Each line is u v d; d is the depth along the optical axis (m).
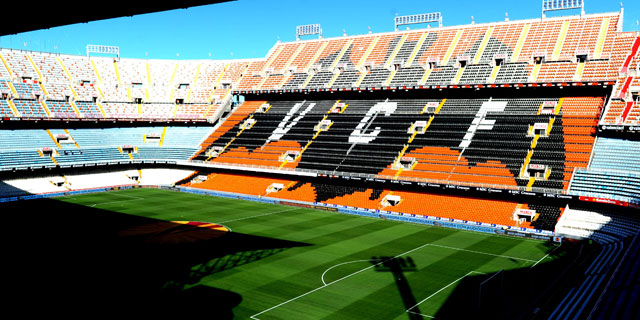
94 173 95.75
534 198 66.12
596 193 59.66
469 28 97.75
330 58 107.06
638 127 64.06
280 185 85.00
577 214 61.34
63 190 88.12
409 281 40.75
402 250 51.00
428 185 72.00
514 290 38.41
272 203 80.62
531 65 82.62
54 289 37.31
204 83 117.44
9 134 91.25
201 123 109.69
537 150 71.56
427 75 90.25
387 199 73.69
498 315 33.31
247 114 110.12
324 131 94.00
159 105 111.31
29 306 33.66
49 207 73.81
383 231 60.47
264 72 112.12
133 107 108.81
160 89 114.81
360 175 78.12
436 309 34.50
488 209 66.25
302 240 54.69
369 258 47.62
